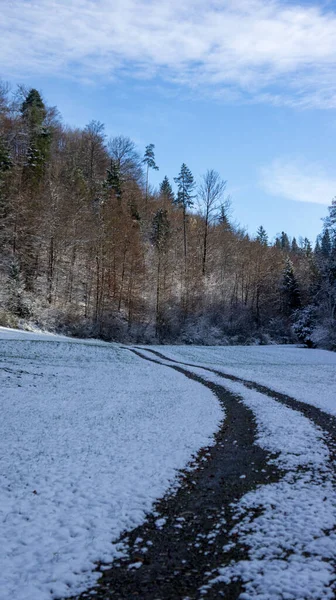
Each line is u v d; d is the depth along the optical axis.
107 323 46.69
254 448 9.99
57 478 7.77
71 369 21.83
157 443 10.11
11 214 43.53
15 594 4.45
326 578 4.62
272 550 5.28
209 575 4.83
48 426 11.30
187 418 12.82
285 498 6.97
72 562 5.08
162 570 4.95
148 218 75.12
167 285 54.06
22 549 5.37
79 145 78.50
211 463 8.93
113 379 19.89
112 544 5.55
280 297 77.31
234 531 5.85
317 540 5.48
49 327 41.41
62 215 47.56
